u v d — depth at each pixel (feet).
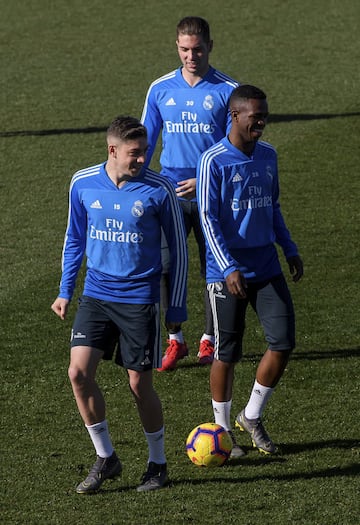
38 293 113.80
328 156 164.66
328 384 90.12
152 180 71.26
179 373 93.45
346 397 87.45
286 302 75.46
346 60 221.87
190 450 75.41
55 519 68.39
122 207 70.59
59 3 274.36
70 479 74.08
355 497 70.28
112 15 262.06
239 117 73.77
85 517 68.54
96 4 272.31
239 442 79.66
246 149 75.10
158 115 95.40
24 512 69.46
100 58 228.02
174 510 69.15
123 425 83.15
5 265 122.93
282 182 152.97
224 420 77.61
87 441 80.38
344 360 95.14
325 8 261.85
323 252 125.29
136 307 71.10
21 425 83.25
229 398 77.51
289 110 190.80
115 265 71.31
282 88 204.64
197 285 116.06
